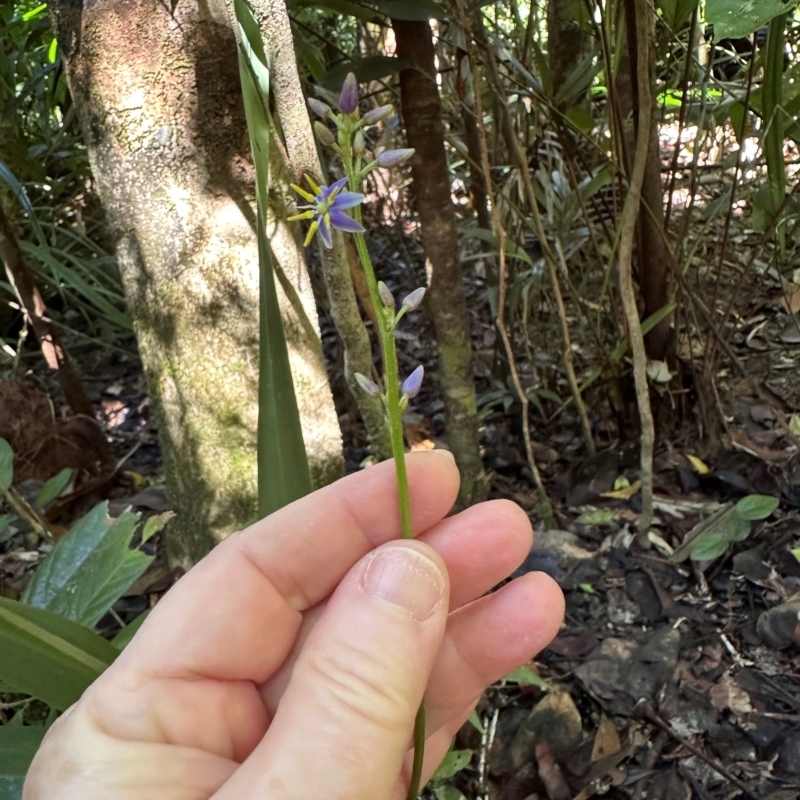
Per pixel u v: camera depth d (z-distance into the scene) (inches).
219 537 10.2
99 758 5.4
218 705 6.1
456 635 7.0
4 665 5.7
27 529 13.2
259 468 6.4
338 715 5.0
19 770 6.4
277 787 4.9
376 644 5.2
